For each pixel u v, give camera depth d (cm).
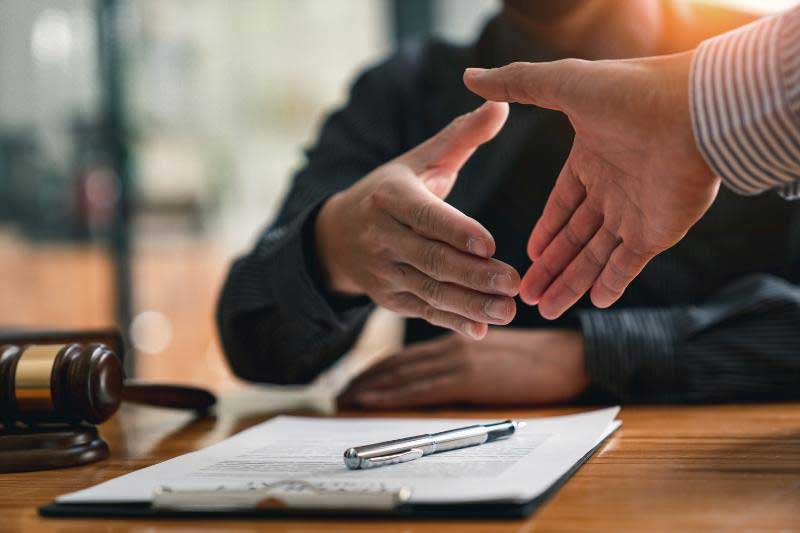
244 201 284
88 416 68
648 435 72
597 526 46
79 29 272
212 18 279
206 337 280
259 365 102
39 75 270
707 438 69
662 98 53
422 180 76
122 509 51
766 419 79
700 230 112
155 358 279
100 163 276
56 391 67
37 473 65
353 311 94
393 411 93
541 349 93
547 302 71
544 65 57
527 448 63
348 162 118
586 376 92
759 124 50
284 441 70
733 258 112
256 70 282
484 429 65
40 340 84
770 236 112
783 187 56
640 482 55
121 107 275
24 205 271
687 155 53
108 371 69
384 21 287
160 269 281
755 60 50
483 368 92
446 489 50
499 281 66
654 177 56
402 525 47
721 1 111
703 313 94
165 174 279
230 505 49
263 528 47
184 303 282
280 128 285
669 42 110
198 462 62
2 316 270
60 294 275
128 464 68
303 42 284
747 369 91
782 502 49
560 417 77
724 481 55
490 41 118
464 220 67
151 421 91
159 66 277
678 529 45
